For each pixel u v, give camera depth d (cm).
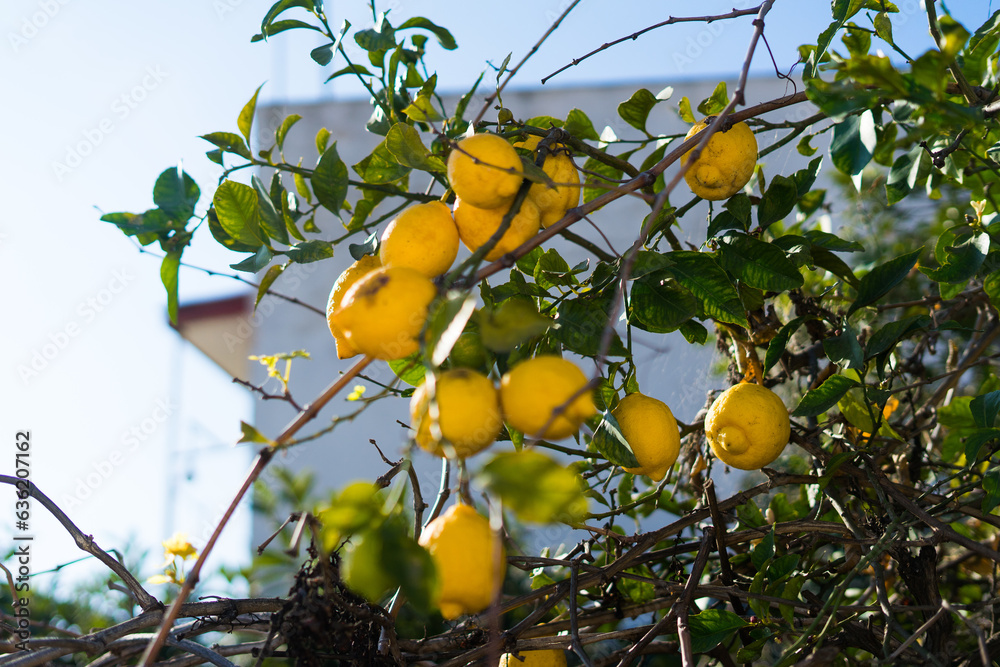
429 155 127
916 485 152
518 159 113
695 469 153
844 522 137
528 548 194
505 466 95
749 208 137
